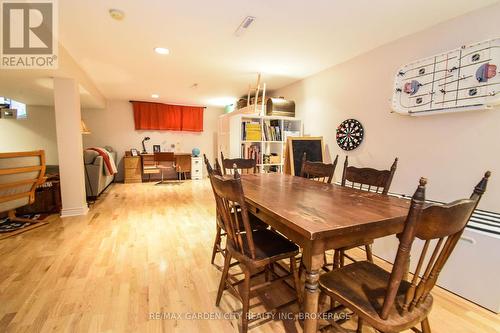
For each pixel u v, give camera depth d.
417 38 2.18
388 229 1.11
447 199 2.01
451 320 1.37
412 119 2.24
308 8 1.83
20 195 2.60
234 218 1.44
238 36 2.30
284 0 1.73
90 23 2.04
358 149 2.81
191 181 6.14
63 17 1.94
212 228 2.79
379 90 2.54
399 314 0.86
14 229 2.63
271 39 2.37
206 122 6.77
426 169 2.15
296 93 3.92
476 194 0.82
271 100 3.63
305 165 2.29
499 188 1.71
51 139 5.12
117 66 3.18
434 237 0.75
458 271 1.58
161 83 4.10
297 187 1.68
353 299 0.93
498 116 1.70
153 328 1.29
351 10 1.85
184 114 6.41
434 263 0.91
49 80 3.01
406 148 2.30
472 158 1.85
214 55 2.79
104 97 5.46
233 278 1.71
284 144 3.66
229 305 1.48
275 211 1.10
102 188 4.49
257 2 1.76
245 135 3.47
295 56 2.80
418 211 0.71
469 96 1.79
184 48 2.59
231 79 3.82
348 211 1.12
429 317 1.39
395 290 0.80
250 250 1.24
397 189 2.39
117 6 1.79
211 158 6.86
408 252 0.75
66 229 2.69
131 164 5.79
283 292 1.62
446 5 1.76
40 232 2.59
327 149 3.30
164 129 6.27
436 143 2.06
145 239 2.45
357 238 1.05
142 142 6.18
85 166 3.96
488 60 1.68
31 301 1.48
